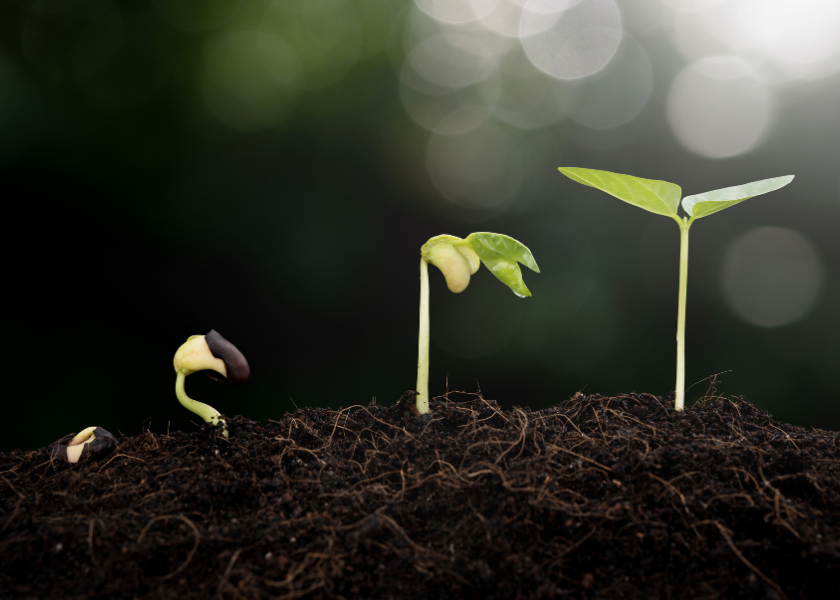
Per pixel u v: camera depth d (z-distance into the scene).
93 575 0.50
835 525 0.51
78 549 0.51
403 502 0.53
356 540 0.51
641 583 0.50
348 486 0.54
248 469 0.55
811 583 0.49
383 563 0.51
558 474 0.53
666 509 0.51
